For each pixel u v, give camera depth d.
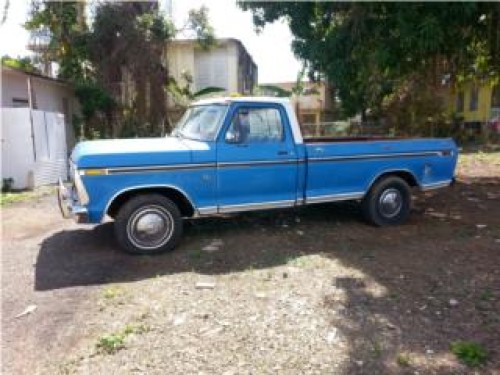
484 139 22.53
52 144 13.04
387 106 23.47
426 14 8.18
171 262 5.83
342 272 5.32
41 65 19.00
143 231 6.06
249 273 5.36
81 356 3.63
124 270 5.57
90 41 18.27
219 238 6.84
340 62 9.70
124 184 5.83
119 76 18.45
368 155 7.17
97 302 4.65
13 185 11.70
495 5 8.75
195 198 6.21
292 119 6.69
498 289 4.73
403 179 7.72
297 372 3.35
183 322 4.14
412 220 7.91
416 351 3.59
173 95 20.28
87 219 5.73
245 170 6.39
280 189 6.67
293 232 7.15
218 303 4.53
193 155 6.09
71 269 5.66
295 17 10.29
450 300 4.48
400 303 4.45
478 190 10.65
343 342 3.74
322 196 6.97
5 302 4.72
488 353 3.54
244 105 6.39
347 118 25.91
